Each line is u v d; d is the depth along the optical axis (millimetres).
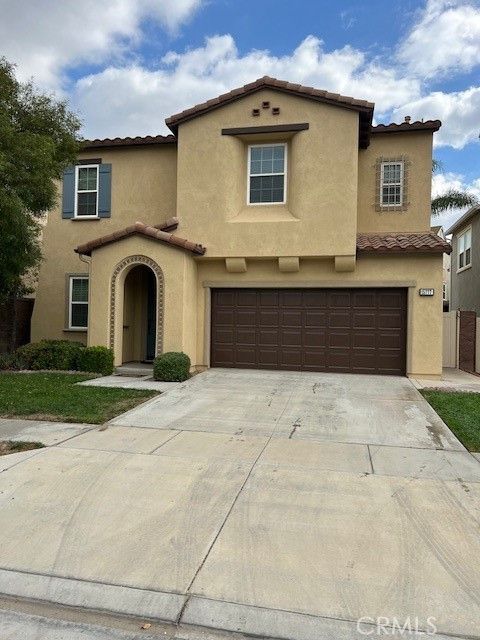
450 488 5277
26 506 4820
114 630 3191
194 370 13352
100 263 13062
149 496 5043
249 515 4625
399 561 3832
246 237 13000
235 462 6070
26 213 11188
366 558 3879
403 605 3307
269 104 12852
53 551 4020
